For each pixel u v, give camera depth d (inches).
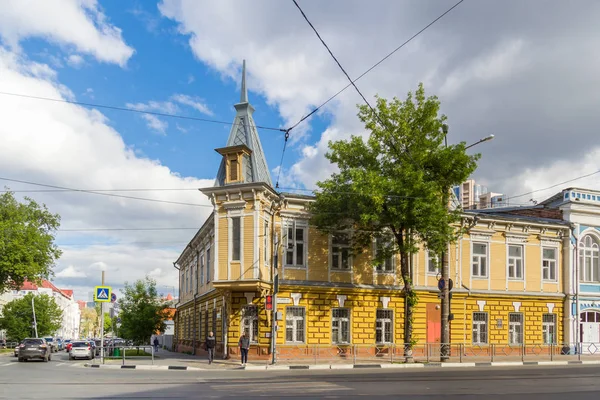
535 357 1396.4
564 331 1590.8
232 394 622.5
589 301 1616.6
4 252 2032.5
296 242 1321.4
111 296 1230.3
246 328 1248.8
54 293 5546.3
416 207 1101.7
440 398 595.8
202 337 1624.0
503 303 1526.8
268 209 1273.4
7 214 2101.4
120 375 900.0
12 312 3619.6
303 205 1334.9
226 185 1239.5
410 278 1229.7
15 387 699.4
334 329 1332.4
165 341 2522.1
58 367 1165.7
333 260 1353.3
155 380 794.8
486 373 932.0
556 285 1601.9
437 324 1445.6
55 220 2251.5
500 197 2298.2
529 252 1581.0
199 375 896.9
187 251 2014.0
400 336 1389.0
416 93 1171.9
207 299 1530.5
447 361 1211.9
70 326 6983.3
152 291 2098.9
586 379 828.0
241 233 1221.1
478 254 1525.6
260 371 1010.1
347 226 1272.1
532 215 1747.0
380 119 1166.3
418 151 1146.0
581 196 1637.6
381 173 1167.0
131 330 2016.5
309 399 582.2
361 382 760.3
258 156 1304.1
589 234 1646.2
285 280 1279.5
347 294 1342.3
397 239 1220.5
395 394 627.2
